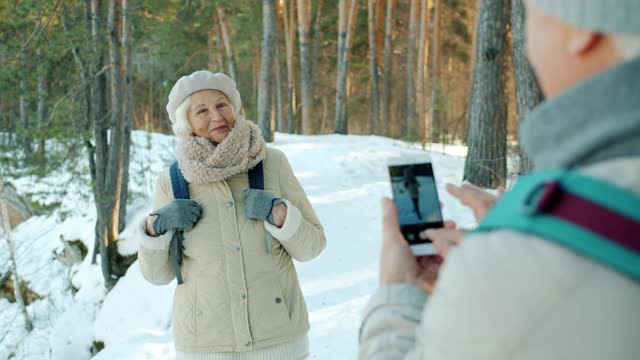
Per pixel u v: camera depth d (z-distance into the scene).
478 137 9.69
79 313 8.77
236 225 2.48
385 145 13.00
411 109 23.42
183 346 2.48
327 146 12.67
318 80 33.53
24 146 9.38
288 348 2.48
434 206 0.99
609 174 0.55
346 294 5.70
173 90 2.59
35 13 8.91
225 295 2.43
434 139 16.86
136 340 5.39
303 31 23.34
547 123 0.58
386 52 26.31
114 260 8.75
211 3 22.16
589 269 0.52
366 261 6.62
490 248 0.58
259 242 2.48
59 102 8.93
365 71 32.25
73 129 8.90
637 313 0.51
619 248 0.52
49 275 10.79
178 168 2.58
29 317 10.12
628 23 0.55
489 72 9.62
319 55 32.19
